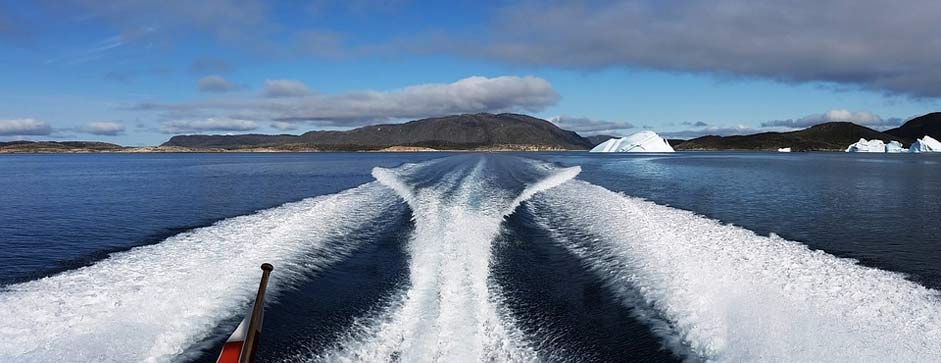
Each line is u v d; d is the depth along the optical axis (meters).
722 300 9.10
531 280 11.27
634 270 11.39
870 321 7.99
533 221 17.92
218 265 11.19
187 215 20.98
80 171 62.41
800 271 10.44
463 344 7.74
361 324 8.76
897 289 9.36
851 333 7.61
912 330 7.66
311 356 7.68
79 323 7.97
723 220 19.67
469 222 16.19
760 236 14.08
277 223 16.52
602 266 12.12
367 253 13.62
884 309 8.43
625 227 15.60
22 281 11.26
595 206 20.28
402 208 20.59
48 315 8.23
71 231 17.72
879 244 15.54
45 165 87.38
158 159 128.88
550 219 18.23
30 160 126.69
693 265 11.02
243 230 15.45
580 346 8.09
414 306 9.30
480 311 9.01
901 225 18.75
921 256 13.98
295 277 11.17
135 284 9.73
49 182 41.62
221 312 8.92
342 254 13.43
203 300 9.20
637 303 9.77
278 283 10.62
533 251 13.75
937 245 15.35
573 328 8.75
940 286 11.01
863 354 7.04
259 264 11.54
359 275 11.59
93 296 9.07
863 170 58.22
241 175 48.31
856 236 16.73
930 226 18.50
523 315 9.30
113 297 9.03
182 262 11.43
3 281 11.27
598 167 59.97
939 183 37.66
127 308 8.58
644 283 10.55
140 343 7.55
